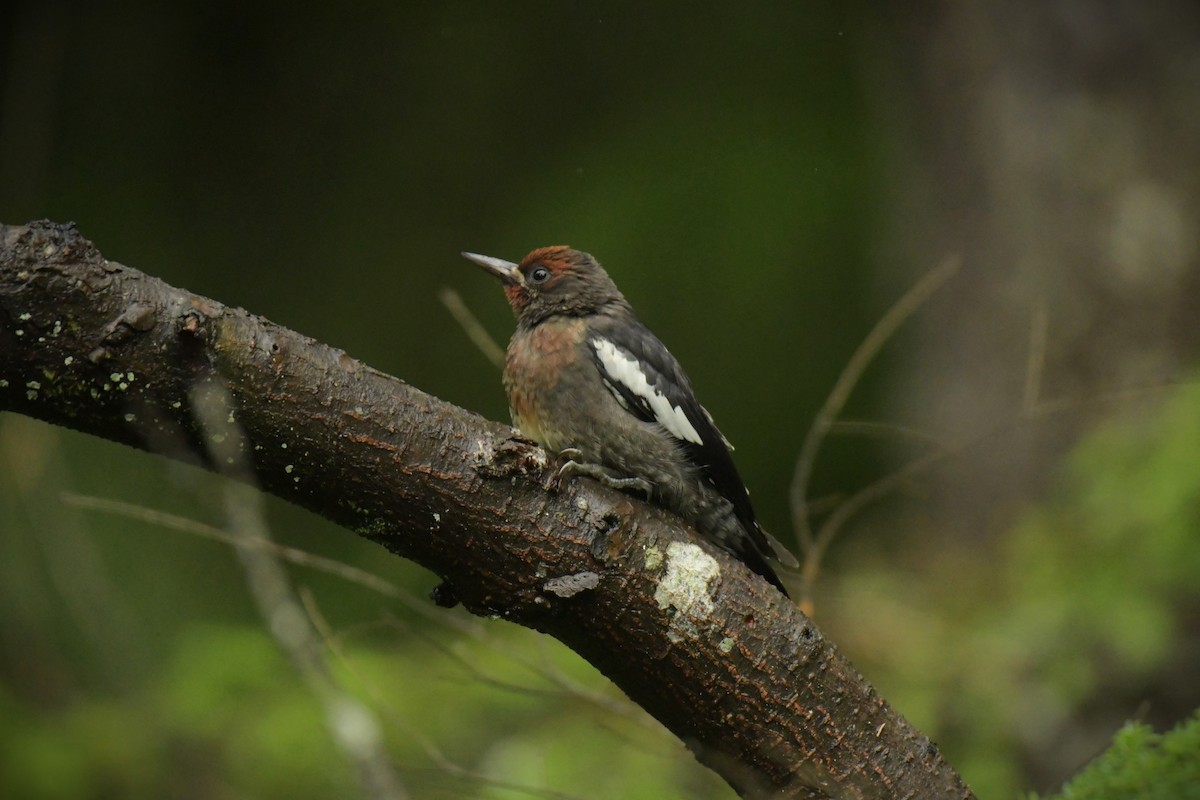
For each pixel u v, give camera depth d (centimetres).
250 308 1695
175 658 1013
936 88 1312
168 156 1736
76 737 966
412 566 1305
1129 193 1189
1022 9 1241
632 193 1742
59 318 448
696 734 507
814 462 1652
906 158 1380
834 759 496
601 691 859
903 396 1380
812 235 1725
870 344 752
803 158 1748
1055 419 1188
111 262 461
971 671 989
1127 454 1067
